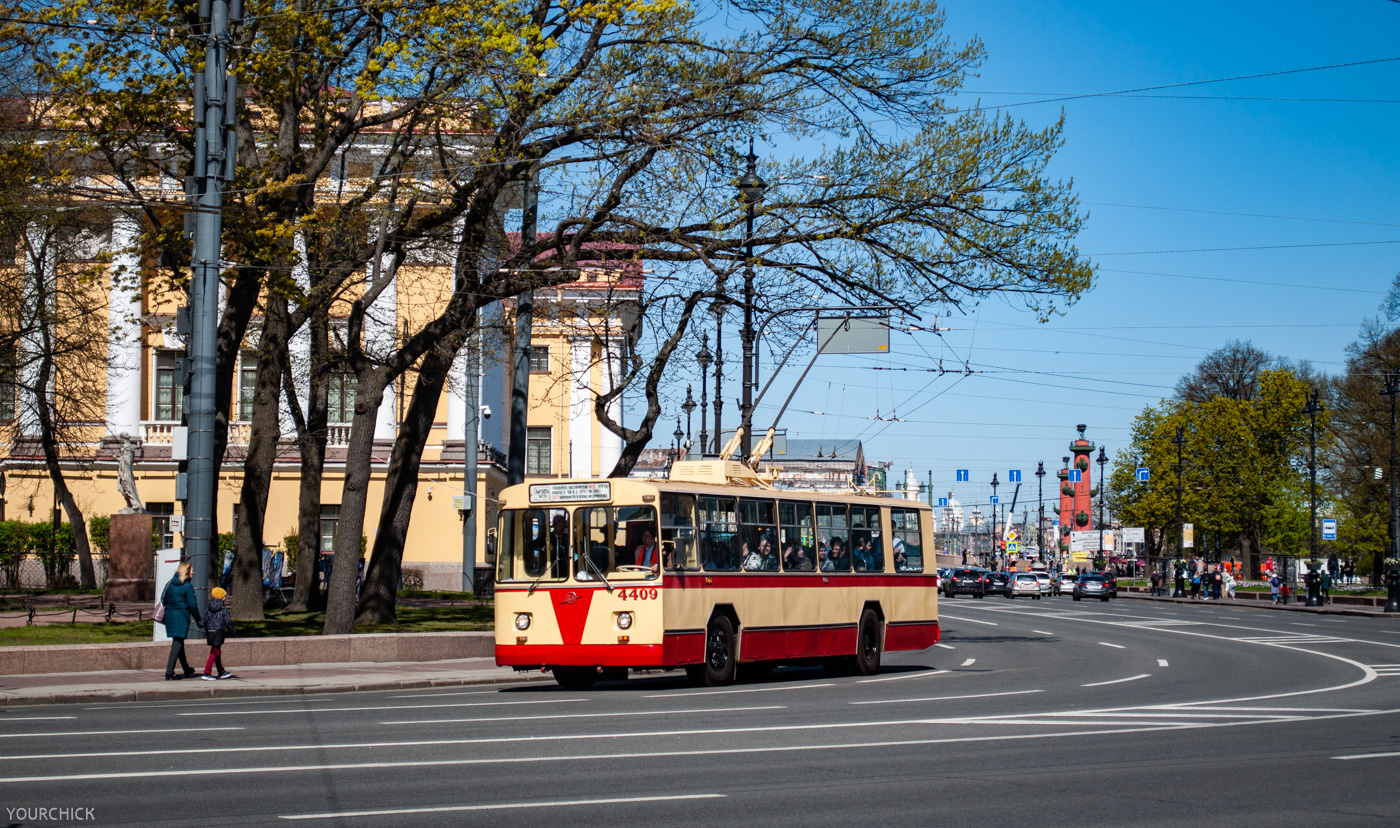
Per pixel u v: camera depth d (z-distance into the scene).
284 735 12.99
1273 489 82.25
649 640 18.95
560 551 19.67
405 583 46.50
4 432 46.12
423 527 48.38
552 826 8.20
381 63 21.39
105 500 46.50
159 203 22.28
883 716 15.04
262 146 31.33
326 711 15.80
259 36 22.30
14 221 27.69
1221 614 51.66
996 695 18.08
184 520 23.17
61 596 36.62
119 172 24.11
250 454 30.58
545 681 21.73
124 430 46.91
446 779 10.06
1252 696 18.00
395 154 25.75
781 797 9.39
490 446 53.69
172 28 21.67
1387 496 70.62
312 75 25.03
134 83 22.25
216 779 9.99
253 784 9.76
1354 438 71.56
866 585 23.72
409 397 49.22
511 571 19.97
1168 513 85.75
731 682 20.45
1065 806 9.16
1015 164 25.58
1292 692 18.72
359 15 23.95
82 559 41.00
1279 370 84.38
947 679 21.47
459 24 20.78
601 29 23.23
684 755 11.54
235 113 21.53
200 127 21.45
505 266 25.44
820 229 24.78
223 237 22.61
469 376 39.66
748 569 20.91
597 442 62.38
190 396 21.41
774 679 22.05
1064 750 12.09
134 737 12.80
